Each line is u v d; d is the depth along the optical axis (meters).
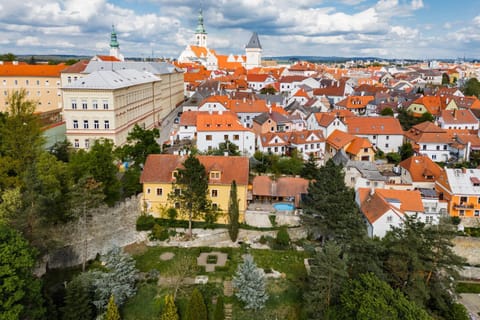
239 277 49.94
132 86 104.06
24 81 142.38
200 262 57.78
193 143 103.19
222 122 97.12
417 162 80.19
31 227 47.06
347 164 79.88
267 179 72.38
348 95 177.12
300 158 89.62
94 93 89.12
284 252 61.12
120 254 49.56
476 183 69.38
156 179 65.19
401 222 60.44
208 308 47.72
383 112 132.88
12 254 37.78
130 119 104.31
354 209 58.16
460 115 119.12
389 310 38.81
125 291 48.25
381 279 44.22
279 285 53.06
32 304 39.22
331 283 44.16
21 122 62.28
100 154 63.53
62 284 50.75
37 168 57.09
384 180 75.88
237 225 62.94
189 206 61.62
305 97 166.88
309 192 63.09
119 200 65.62
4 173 58.28
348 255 47.06
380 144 106.38
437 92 173.62
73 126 90.56
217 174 65.38
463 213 68.81
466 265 63.25
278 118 111.12
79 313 43.03
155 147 78.00
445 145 99.12
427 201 69.75
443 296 47.38
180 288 51.31
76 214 53.12
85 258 55.44
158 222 65.25
